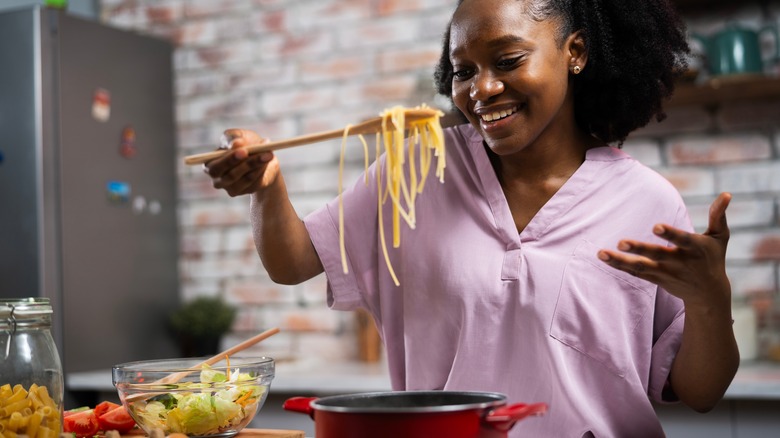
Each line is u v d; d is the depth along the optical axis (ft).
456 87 3.94
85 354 8.98
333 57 9.73
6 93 8.87
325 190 9.69
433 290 4.12
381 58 9.52
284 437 3.85
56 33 8.89
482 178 4.15
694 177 8.28
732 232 8.14
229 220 10.14
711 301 3.39
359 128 3.39
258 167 3.55
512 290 4.00
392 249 4.33
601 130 4.50
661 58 4.33
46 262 8.70
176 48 10.43
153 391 3.73
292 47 9.92
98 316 9.16
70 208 8.93
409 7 9.40
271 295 9.90
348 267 4.43
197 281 10.27
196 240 10.28
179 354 10.13
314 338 9.68
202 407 3.69
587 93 4.33
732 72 7.72
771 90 7.64
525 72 3.72
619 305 3.95
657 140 8.41
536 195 4.13
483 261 4.05
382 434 2.57
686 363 3.87
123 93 9.64
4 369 3.50
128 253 9.59
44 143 8.76
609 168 4.11
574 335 3.92
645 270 3.27
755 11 8.13
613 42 4.24
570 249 4.00
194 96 10.34
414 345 4.20
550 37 3.81
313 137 3.39
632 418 4.01
